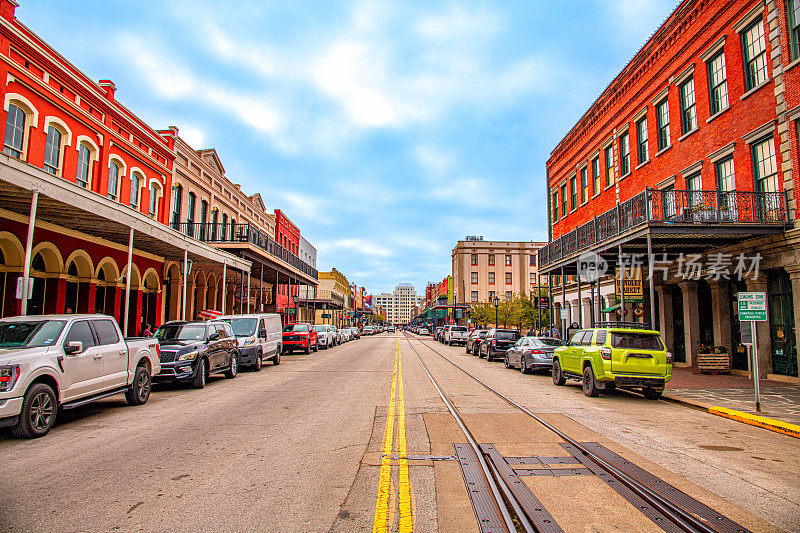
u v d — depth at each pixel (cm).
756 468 604
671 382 1455
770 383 1448
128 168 2098
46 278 1617
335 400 1115
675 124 1972
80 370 850
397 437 742
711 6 1752
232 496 489
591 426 843
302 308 5525
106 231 1675
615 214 1692
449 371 1855
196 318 2742
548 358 1764
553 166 3450
